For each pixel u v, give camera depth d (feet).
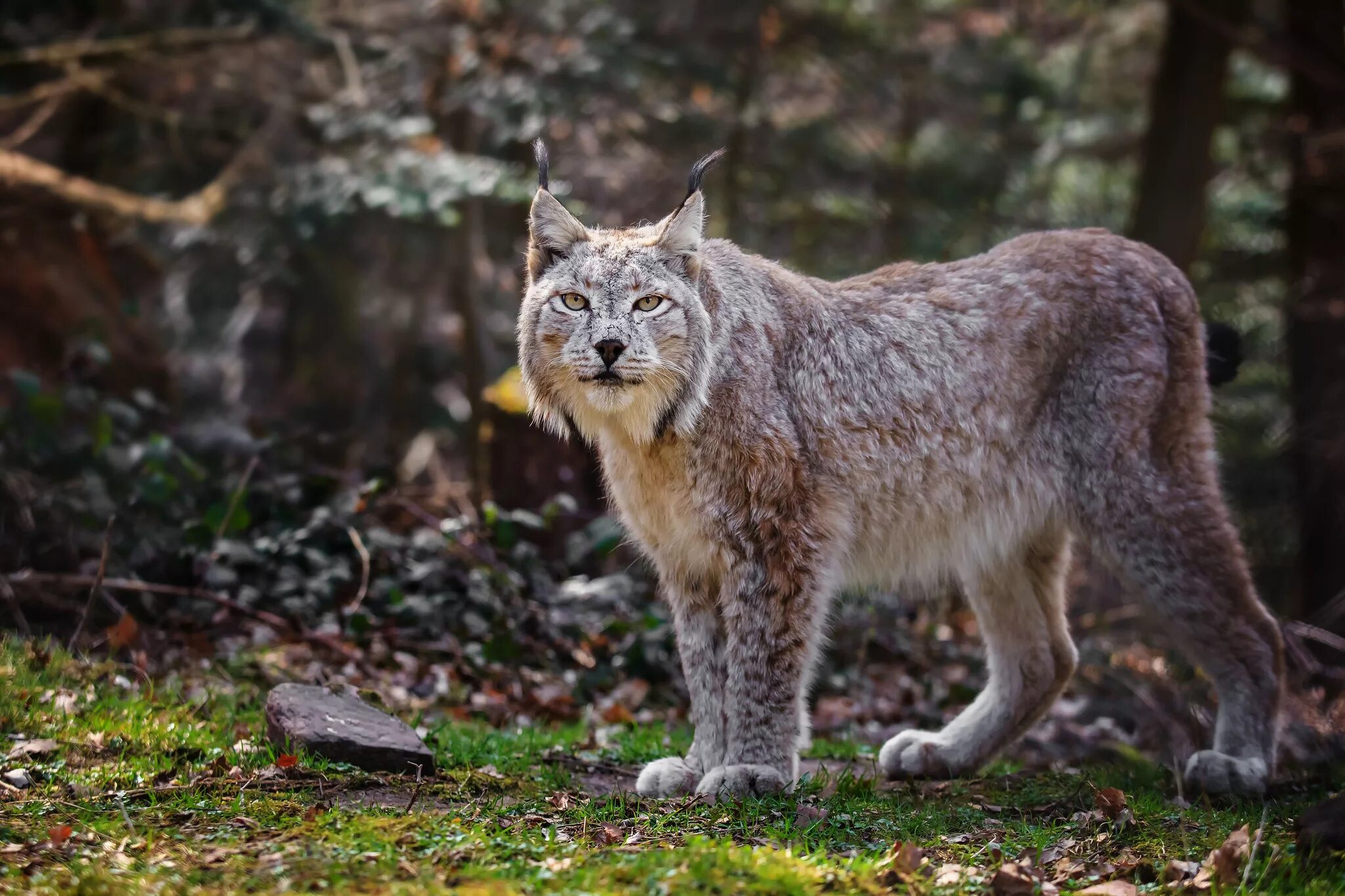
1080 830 23.71
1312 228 60.85
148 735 27.45
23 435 41.98
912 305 29.30
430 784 25.76
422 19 64.13
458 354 86.07
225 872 19.71
